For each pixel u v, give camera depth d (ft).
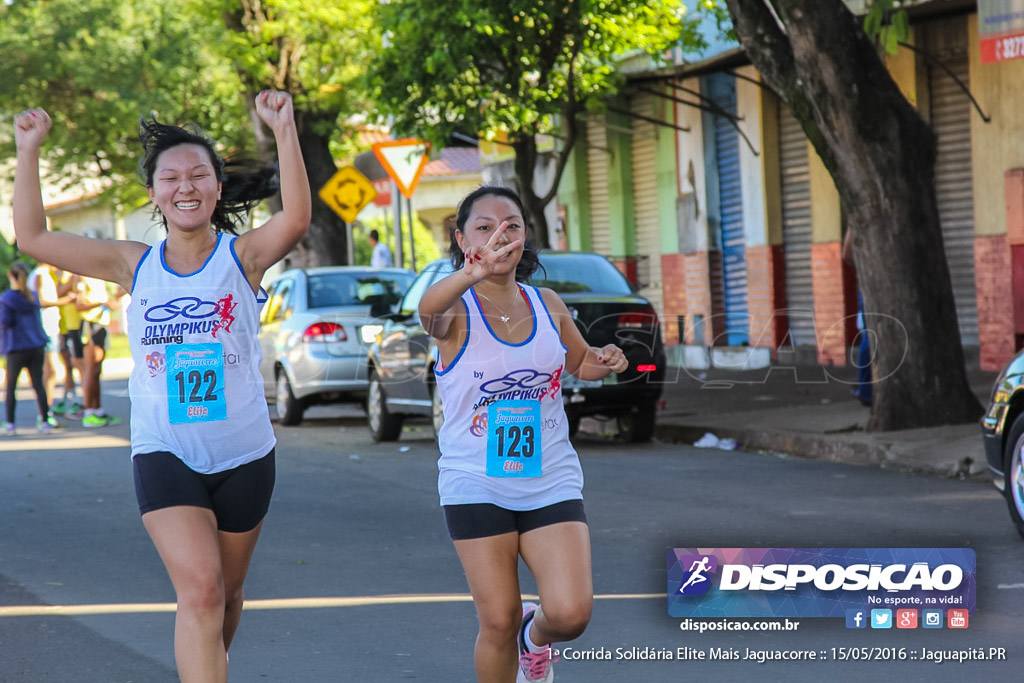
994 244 58.29
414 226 150.82
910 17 59.26
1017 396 28.50
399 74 63.26
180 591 15.55
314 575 27.43
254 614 24.20
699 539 29.68
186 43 112.98
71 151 117.19
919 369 44.04
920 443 41.32
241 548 16.78
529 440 15.83
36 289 60.80
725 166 76.54
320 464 45.32
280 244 16.34
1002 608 22.93
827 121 43.86
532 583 26.43
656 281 84.17
